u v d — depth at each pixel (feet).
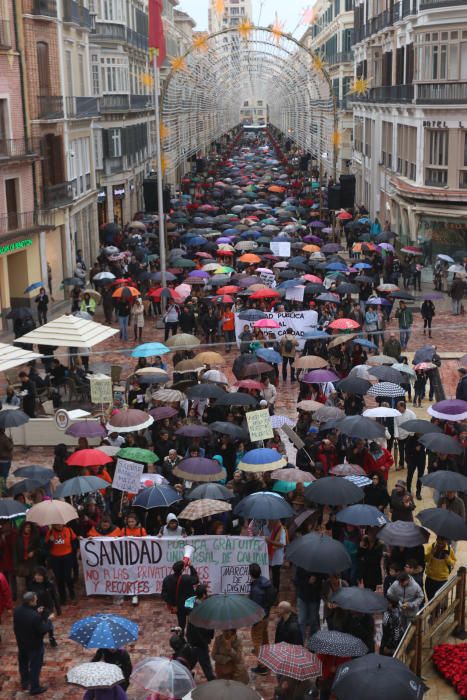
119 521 50.52
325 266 112.06
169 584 42.09
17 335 94.17
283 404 78.89
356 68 221.87
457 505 47.21
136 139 214.48
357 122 219.61
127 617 45.24
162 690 30.99
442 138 133.18
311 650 34.53
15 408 69.72
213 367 89.20
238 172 286.66
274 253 117.50
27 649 38.45
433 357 77.05
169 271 116.37
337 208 137.80
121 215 198.59
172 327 98.32
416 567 41.63
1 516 45.03
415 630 37.96
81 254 144.15
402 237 149.07
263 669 40.16
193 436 55.83
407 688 29.68
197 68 196.24
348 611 37.50
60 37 131.85
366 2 195.62
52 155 130.62
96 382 63.87
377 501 49.93
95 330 73.31
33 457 67.72
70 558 45.83
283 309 88.74
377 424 55.21
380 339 92.32
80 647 42.42
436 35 130.11
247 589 46.19
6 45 111.24
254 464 50.75
